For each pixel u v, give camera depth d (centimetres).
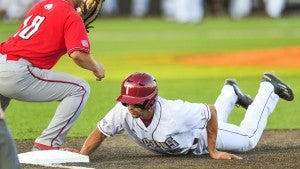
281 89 2017
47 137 1775
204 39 6588
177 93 3250
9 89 1745
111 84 3566
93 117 2578
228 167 1675
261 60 4756
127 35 7069
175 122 1714
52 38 1752
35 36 1752
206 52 5356
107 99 3027
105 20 9081
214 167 1675
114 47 5862
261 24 8294
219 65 4531
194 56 5091
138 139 1792
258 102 1969
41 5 1792
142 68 4356
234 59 4841
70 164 1717
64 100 1777
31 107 2819
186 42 6309
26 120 2539
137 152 1942
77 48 1733
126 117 1739
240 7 9294
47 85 1761
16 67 1733
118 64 4581
